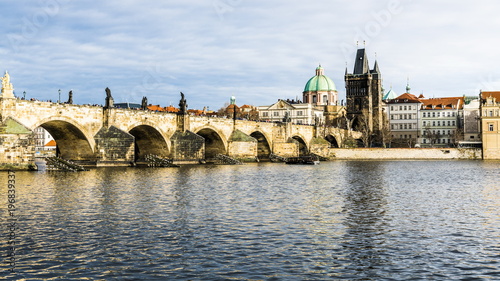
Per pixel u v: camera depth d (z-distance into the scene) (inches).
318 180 3289.9
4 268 1114.1
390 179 3425.2
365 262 1176.8
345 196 2341.3
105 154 4468.5
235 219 1676.9
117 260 1178.6
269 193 2439.7
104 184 2770.7
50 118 3998.5
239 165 5438.0
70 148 4522.6
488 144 7440.9
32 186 2615.7
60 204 1971.0
